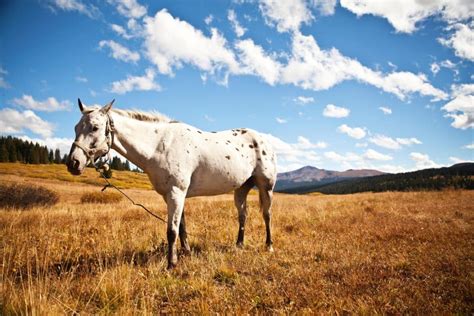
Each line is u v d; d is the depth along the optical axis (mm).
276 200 19609
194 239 6152
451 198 14602
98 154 4426
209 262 4449
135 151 4641
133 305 3184
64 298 3164
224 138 5605
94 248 5176
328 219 8477
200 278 3777
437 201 13141
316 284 3570
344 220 8133
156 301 3303
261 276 4039
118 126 4551
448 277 3697
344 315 2918
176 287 3686
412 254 4762
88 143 4262
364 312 2848
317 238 6160
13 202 16594
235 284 3797
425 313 2865
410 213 9242
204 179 5090
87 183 52312
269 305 3201
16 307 2818
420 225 7008
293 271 4117
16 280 3889
